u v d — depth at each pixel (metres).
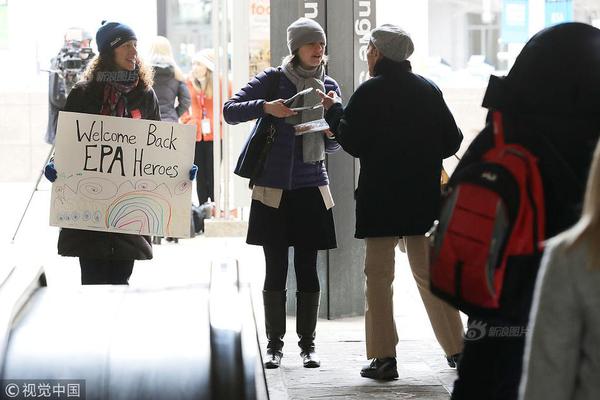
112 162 15.06
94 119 15.03
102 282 15.30
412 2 40.50
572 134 8.45
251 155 15.34
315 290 15.84
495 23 40.47
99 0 40.44
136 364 7.51
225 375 7.29
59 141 15.01
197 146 30.81
